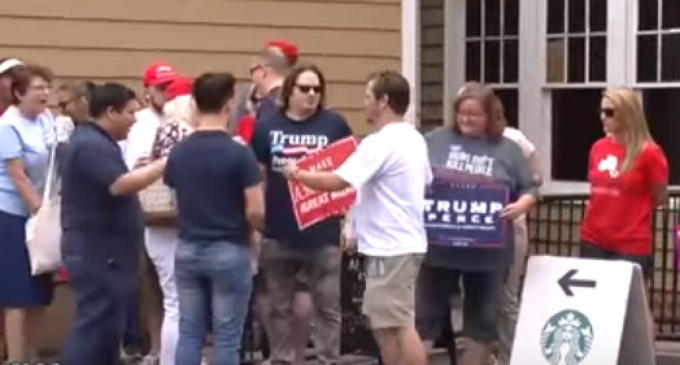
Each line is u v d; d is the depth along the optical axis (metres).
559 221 11.29
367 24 11.39
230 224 7.56
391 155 7.91
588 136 12.59
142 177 7.61
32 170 8.79
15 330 8.95
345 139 8.51
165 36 10.70
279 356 8.97
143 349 9.59
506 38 13.24
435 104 13.79
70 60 10.39
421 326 8.62
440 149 8.50
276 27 11.07
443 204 8.43
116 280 7.76
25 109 8.77
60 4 10.34
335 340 8.99
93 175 7.62
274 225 8.72
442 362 9.89
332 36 11.27
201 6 10.80
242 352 9.65
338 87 11.29
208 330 7.86
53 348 9.53
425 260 8.49
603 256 8.82
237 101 9.73
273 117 8.71
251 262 7.72
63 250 7.82
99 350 7.79
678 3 11.98
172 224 8.26
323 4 11.23
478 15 13.49
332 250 8.82
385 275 7.96
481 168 8.41
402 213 7.96
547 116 12.89
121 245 7.77
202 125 7.62
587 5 12.54
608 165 8.77
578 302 8.28
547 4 12.85
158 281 9.03
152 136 8.71
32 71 8.79
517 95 13.12
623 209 8.73
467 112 8.44
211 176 7.51
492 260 8.49
